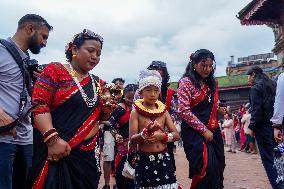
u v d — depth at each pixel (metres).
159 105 3.67
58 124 2.51
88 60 2.63
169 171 3.45
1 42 3.16
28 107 3.32
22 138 3.32
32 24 3.34
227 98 32.03
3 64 3.11
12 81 3.18
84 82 2.65
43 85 2.51
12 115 3.16
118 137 4.58
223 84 33.25
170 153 3.82
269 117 5.16
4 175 3.03
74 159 2.47
